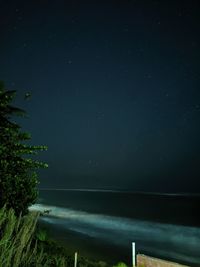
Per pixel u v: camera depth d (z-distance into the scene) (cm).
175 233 5194
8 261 318
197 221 7162
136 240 4244
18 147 956
